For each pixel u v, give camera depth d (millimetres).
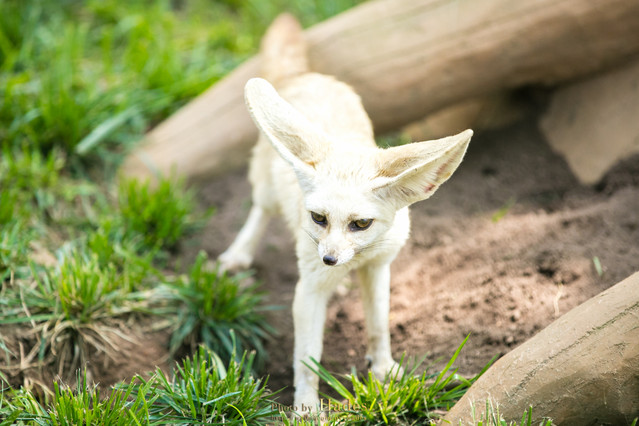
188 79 7902
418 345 5250
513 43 6410
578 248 5418
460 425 4031
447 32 6531
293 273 6504
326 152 4309
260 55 7219
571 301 4957
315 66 6871
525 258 5570
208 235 6938
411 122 7133
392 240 4621
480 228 6254
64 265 5527
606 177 6184
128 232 6379
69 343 5312
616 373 3740
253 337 5750
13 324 5250
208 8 9414
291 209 5211
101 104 7426
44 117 7008
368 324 5082
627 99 6312
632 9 6008
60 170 7082
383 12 6758
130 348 5445
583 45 6336
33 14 8297
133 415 4141
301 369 4895
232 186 7402
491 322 5117
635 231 5379
